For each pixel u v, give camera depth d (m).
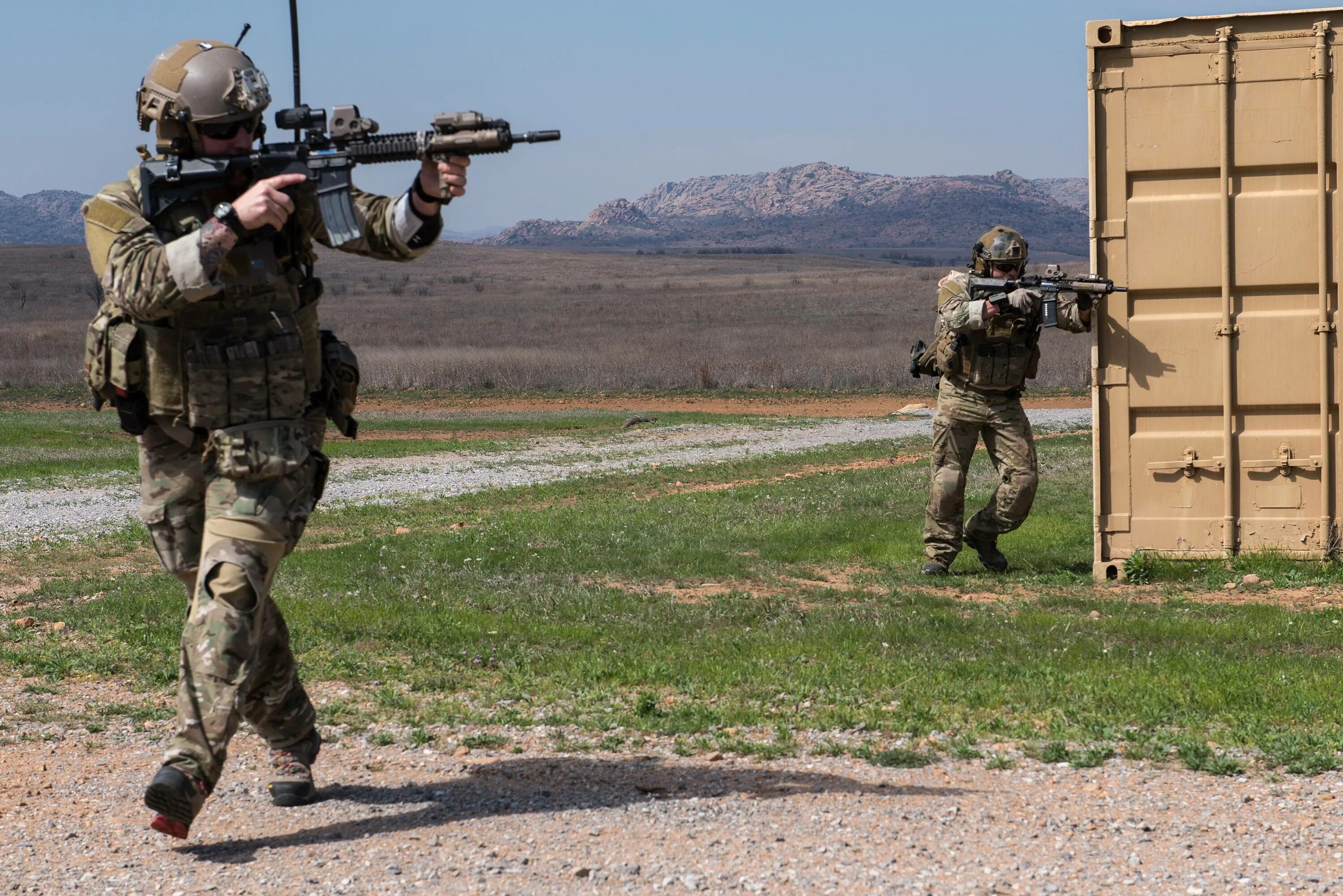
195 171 4.17
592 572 10.70
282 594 9.66
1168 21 9.44
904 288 116.81
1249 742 5.40
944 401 10.31
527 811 4.51
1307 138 9.38
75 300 104.50
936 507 10.40
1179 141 9.54
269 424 4.19
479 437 29.56
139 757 5.50
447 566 11.05
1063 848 4.09
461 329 78.12
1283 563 9.59
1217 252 9.55
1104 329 9.81
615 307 99.06
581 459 23.58
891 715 6.02
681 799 4.66
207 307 4.16
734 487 17.62
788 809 4.49
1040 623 8.16
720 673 6.94
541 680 6.92
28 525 15.26
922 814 4.44
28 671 7.30
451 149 4.06
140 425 4.30
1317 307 9.49
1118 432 9.88
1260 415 9.69
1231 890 3.73
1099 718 5.84
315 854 4.08
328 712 6.21
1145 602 8.96
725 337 68.12
